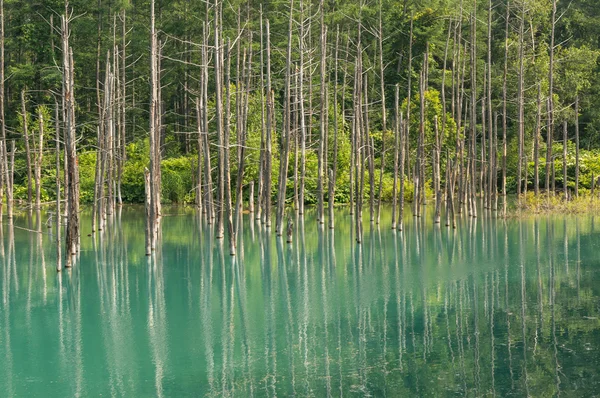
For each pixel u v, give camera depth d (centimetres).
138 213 4066
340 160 4406
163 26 5303
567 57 5362
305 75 3719
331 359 1439
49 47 5169
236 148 3972
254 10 5078
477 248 2647
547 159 3812
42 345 1584
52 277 2278
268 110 3027
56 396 1282
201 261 2519
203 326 1706
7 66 5256
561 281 2050
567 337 1536
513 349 1471
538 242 2736
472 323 1659
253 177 4122
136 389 1305
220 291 2064
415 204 3622
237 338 1600
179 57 5278
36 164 3859
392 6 5625
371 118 5288
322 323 1695
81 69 5541
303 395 1255
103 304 1944
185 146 5503
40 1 5259
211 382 1330
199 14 4997
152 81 2484
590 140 5525
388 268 2323
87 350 1541
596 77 5622
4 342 1609
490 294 1923
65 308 1905
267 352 1495
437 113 4519
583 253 2470
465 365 1386
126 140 5366
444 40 5569
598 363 1379
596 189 4047
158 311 1856
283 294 2002
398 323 1677
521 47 3741
